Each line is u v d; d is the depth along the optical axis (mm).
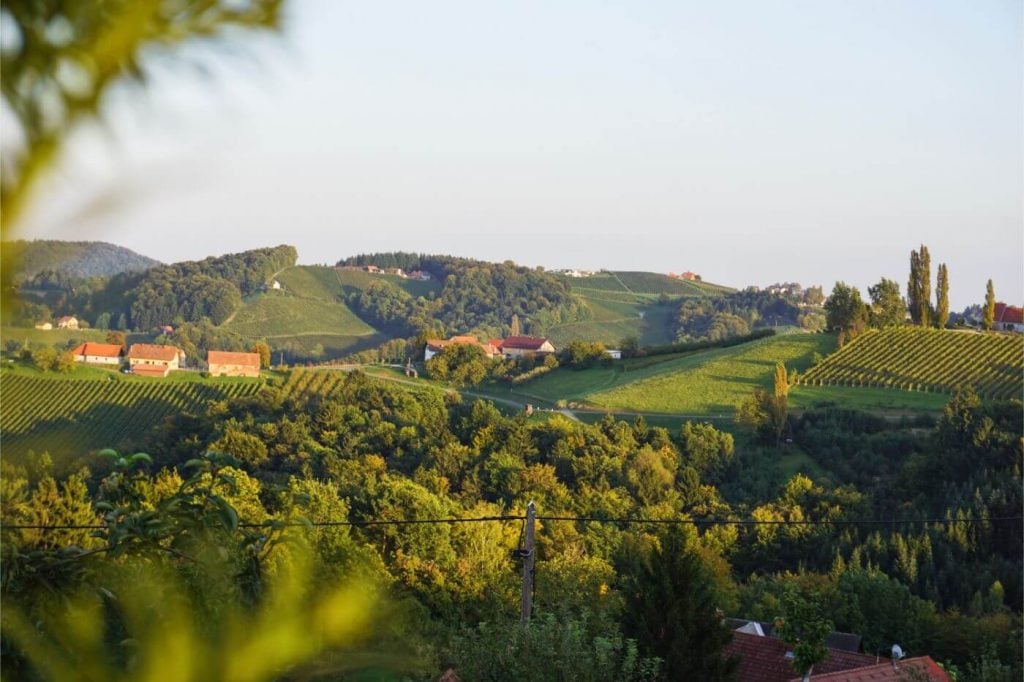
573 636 16109
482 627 16141
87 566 2010
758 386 112625
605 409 111125
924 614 45781
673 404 110438
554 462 76625
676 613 21875
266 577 2137
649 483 72500
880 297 128500
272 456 70750
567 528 57219
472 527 42938
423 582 27281
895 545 60219
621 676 16250
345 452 72750
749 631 40250
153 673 1940
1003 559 59906
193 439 72938
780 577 52969
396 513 39219
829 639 44438
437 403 87438
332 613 2117
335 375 102125
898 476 77250
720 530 66062
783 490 76562
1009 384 107938
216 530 2213
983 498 65938
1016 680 32250
